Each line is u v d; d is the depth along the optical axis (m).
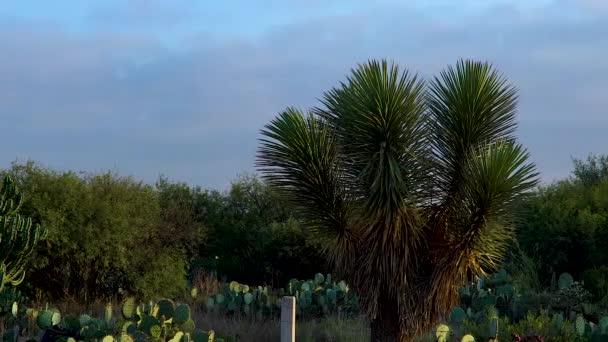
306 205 10.19
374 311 9.95
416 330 10.06
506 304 16.05
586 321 14.86
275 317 16.78
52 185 20.45
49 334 12.56
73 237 20.33
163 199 32.31
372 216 9.66
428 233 10.06
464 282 10.20
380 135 9.75
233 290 18.48
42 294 20.41
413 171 9.86
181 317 12.41
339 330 14.38
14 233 14.56
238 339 14.42
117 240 21.08
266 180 10.33
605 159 33.41
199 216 32.41
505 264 19.31
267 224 32.59
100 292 21.28
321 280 20.27
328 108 10.28
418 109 9.98
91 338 12.20
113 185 21.94
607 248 20.95
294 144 10.07
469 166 9.65
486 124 10.17
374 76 9.84
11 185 15.03
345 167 10.03
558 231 21.19
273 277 28.84
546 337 12.66
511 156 9.54
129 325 11.83
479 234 9.67
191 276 26.86
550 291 17.78
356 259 10.12
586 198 24.16
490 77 10.24
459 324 13.82
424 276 10.03
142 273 21.84
